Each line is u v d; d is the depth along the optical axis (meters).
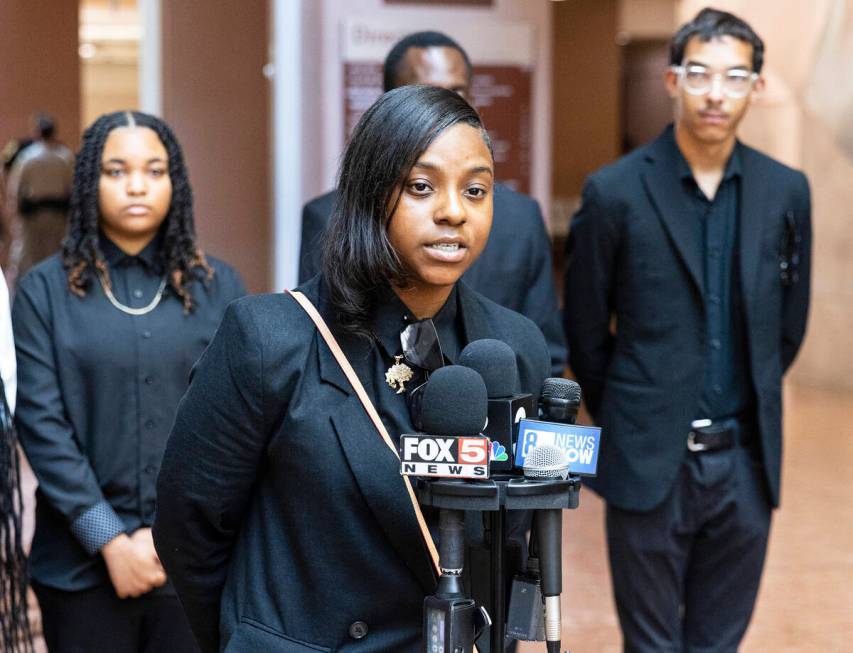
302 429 2.21
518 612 2.08
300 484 2.21
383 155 2.14
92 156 3.66
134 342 3.63
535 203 4.11
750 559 4.22
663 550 4.18
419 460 1.99
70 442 3.54
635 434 4.17
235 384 2.24
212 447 2.26
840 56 11.56
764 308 4.14
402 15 6.94
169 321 3.68
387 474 2.18
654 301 4.16
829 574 6.37
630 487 4.16
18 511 3.23
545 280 4.04
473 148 2.14
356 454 2.19
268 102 10.03
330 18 6.92
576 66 25.19
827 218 11.86
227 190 10.01
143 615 3.58
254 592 2.26
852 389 11.73
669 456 4.12
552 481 2.02
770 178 4.20
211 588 2.40
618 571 4.29
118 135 3.66
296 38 7.16
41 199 13.17
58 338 3.59
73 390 3.59
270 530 2.28
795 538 7.00
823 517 7.44
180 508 2.32
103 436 3.59
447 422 2.00
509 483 2.00
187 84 9.94
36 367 3.57
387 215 2.15
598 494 4.29
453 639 1.96
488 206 2.18
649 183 4.19
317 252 2.47
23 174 13.13
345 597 2.21
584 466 2.07
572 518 7.44
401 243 2.15
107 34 28.14
